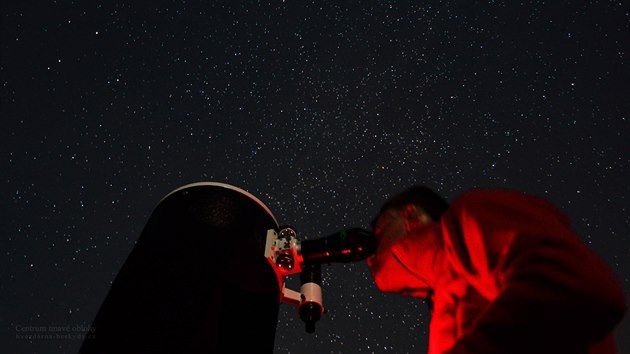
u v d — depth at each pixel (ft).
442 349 2.78
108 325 3.54
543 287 2.05
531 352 2.05
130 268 3.90
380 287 3.52
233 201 4.43
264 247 4.31
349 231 4.07
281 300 4.53
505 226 2.39
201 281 3.76
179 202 4.38
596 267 2.11
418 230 3.21
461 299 2.77
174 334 3.45
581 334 2.02
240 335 3.65
